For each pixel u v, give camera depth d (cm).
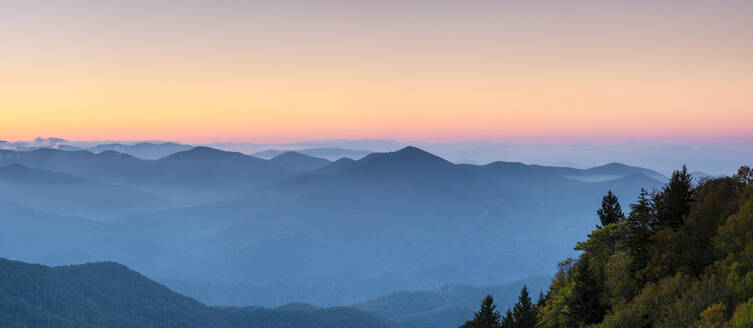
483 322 5541
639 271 3941
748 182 4050
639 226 4378
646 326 3362
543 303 5466
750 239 3353
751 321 2598
